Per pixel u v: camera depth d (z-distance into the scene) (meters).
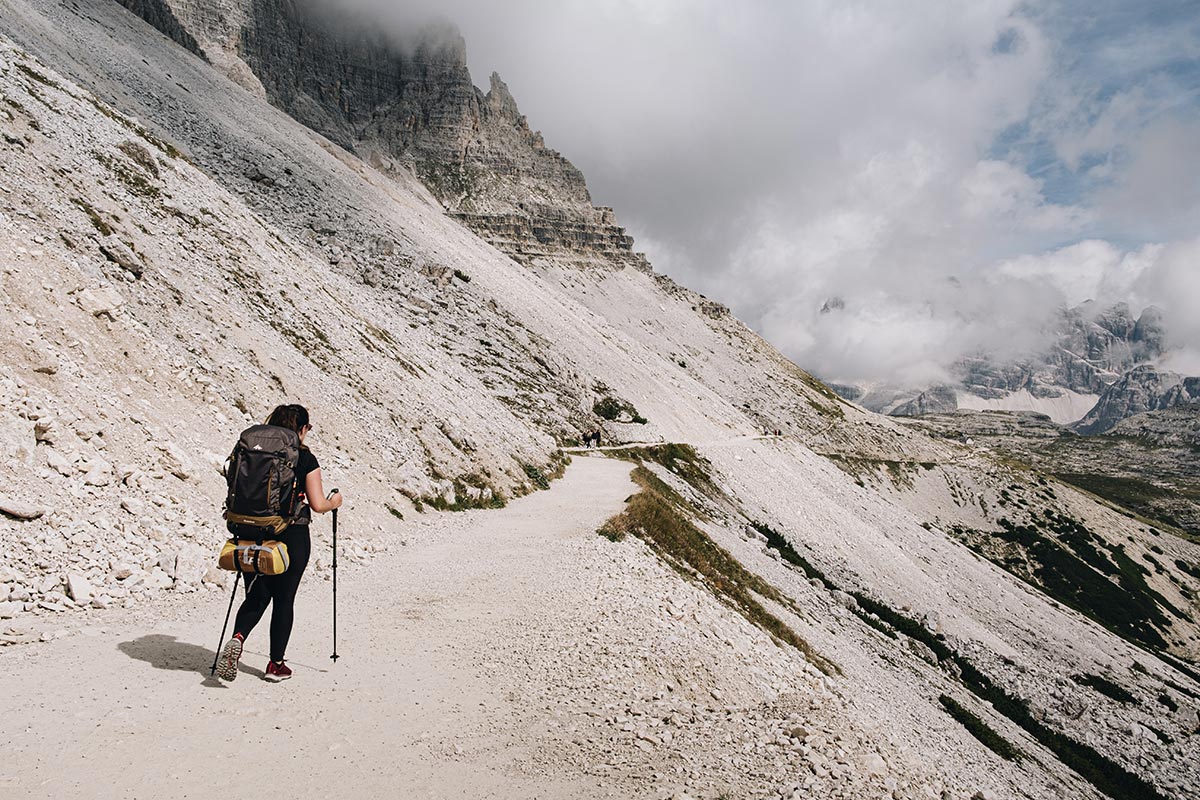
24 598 9.79
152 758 6.38
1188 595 150.88
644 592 17.56
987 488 184.00
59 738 6.46
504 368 69.44
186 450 16.62
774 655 20.52
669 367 132.12
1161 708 64.12
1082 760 45.03
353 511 20.02
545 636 12.46
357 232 76.44
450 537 22.03
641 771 7.68
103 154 31.83
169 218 31.19
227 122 84.12
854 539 70.25
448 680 9.82
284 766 6.65
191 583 12.43
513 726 8.52
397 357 39.16
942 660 50.50
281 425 8.88
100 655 8.71
